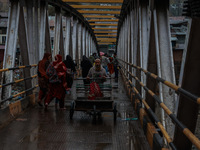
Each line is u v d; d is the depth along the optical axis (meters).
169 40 5.04
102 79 7.38
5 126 5.94
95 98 6.93
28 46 8.67
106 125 6.13
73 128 5.84
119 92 11.73
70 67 9.68
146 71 5.54
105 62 17.59
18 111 7.25
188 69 2.90
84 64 11.54
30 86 8.95
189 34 2.78
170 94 4.81
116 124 6.23
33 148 4.53
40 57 10.04
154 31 5.54
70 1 17.02
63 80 7.48
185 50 2.86
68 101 9.32
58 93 7.55
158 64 4.93
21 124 6.12
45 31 10.91
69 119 6.66
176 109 3.17
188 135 2.43
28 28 9.45
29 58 8.80
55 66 7.38
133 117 6.95
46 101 7.58
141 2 7.81
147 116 5.68
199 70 2.91
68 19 16.38
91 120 6.62
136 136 5.28
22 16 8.33
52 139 5.03
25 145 4.68
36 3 9.84
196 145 2.19
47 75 7.48
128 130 5.71
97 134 5.40
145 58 7.64
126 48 15.69
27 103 8.05
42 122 6.33
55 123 6.25
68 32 16.31
